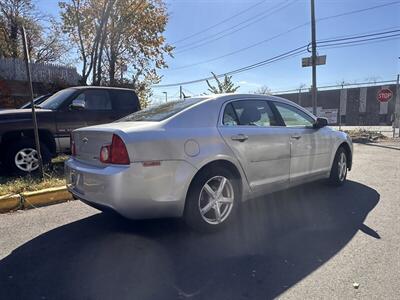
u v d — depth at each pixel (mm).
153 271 3027
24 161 6484
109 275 2961
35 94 16031
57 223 4262
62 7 18719
